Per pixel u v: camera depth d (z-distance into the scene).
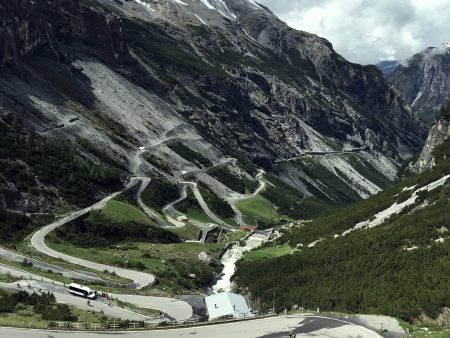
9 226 146.50
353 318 66.69
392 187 166.12
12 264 112.62
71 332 67.31
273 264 116.44
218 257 167.38
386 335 60.72
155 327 70.94
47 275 108.62
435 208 109.56
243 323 70.50
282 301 89.75
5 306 77.12
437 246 85.69
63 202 171.50
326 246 116.50
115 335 66.94
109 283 115.50
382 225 116.38
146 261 144.12
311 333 63.31
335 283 87.81
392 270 82.75
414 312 65.25
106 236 165.75
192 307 101.19
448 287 68.88
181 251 165.25
